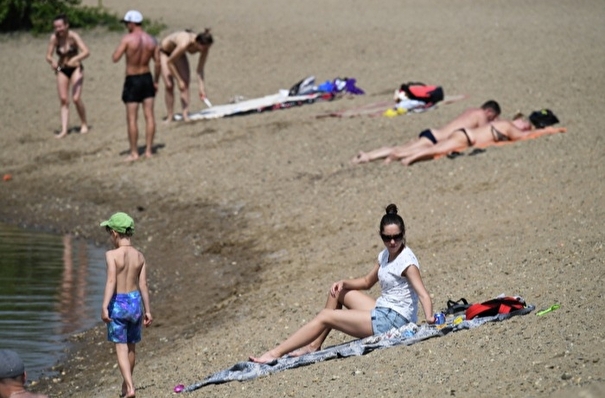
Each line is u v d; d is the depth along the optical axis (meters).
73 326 33.53
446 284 31.98
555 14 84.56
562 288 28.20
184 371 28.59
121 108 64.25
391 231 25.58
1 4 81.62
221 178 50.00
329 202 44.41
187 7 92.44
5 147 58.34
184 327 33.53
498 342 23.95
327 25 83.38
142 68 53.41
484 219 39.09
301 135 54.34
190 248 42.81
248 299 35.31
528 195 40.84
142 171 52.53
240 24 84.19
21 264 40.81
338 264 37.22
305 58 72.81
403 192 43.81
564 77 60.50
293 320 31.67
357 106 58.94
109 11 89.50
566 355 22.19
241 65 72.00
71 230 46.81
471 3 92.12
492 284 30.56
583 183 41.19
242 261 40.09
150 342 32.44
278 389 23.88
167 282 39.16
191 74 69.94
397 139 51.78
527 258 32.78
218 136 55.91
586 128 49.09
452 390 21.52
